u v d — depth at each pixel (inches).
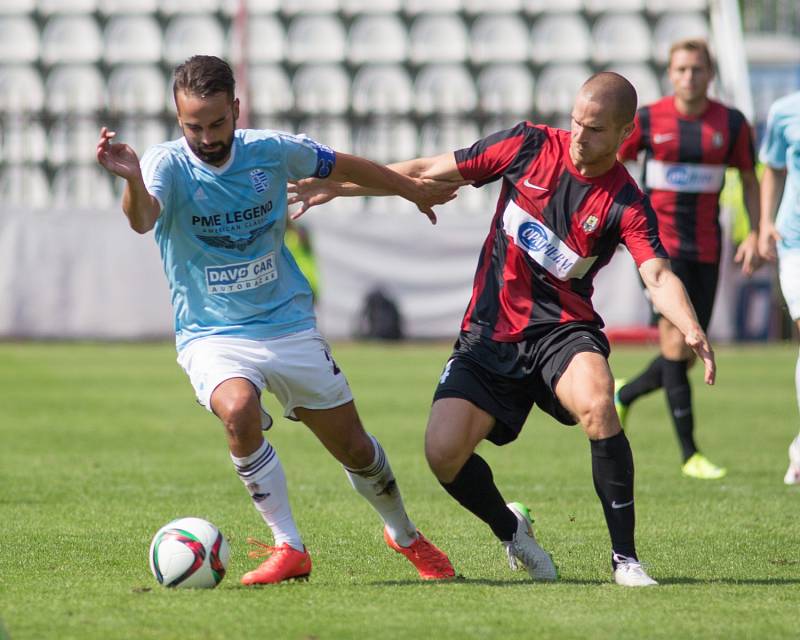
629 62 3309.5
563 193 684.7
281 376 667.4
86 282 2746.1
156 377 2071.9
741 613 581.9
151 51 3331.7
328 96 3302.2
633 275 2701.8
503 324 698.2
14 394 1813.5
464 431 676.1
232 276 669.9
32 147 3169.3
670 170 1168.8
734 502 973.2
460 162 711.1
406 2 3344.0
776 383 2043.6
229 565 721.0
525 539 691.4
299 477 1114.1
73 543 780.6
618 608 591.2
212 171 655.8
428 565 690.2
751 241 1161.4
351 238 2765.7
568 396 666.2
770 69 3641.7
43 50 3326.8
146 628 542.3
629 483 656.4
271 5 3329.2
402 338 2778.1
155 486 1040.8
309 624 551.8
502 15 3341.5
